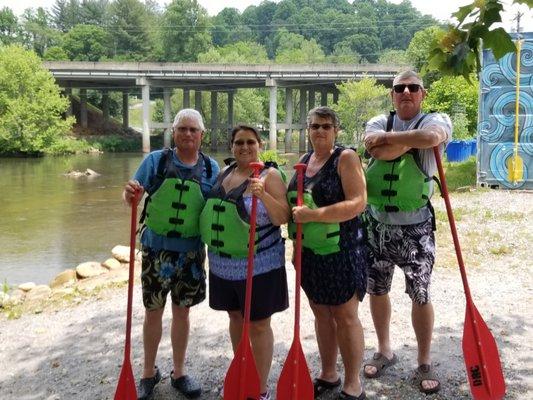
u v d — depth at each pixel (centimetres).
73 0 11338
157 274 375
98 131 5666
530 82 1296
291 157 4162
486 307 559
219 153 4791
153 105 8531
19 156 4084
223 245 349
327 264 344
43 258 1148
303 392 342
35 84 4000
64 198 1994
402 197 363
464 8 279
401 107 362
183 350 397
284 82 4722
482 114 1355
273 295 351
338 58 10475
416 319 379
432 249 373
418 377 390
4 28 10069
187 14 9312
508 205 1147
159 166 373
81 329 544
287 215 346
